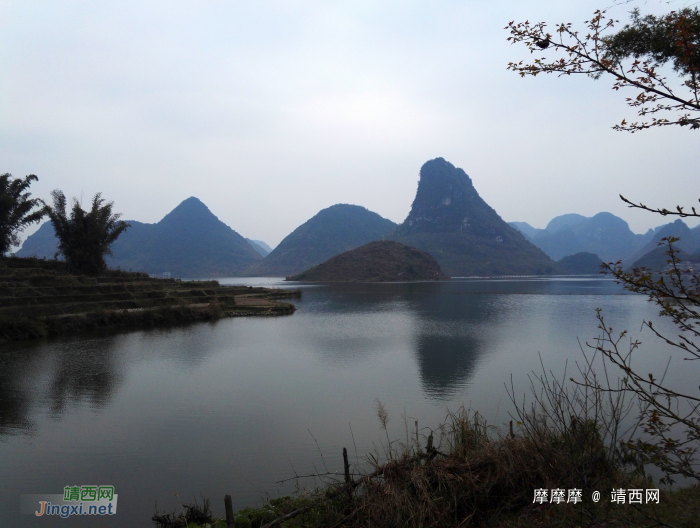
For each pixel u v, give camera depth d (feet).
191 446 32.01
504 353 66.74
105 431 35.29
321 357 65.87
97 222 145.07
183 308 117.08
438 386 47.73
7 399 43.88
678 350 65.82
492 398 42.63
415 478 17.80
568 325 101.14
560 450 19.10
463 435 21.17
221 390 47.32
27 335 83.25
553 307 150.82
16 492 25.70
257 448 31.68
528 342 76.84
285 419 37.81
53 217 138.62
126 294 124.06
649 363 57.26
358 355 67.10
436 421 36.40
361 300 195.52
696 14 13.26
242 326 105.70
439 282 423.23
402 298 205.26
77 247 141.69
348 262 499.51
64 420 37.83
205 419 37.88
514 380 49.65
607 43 16.76
